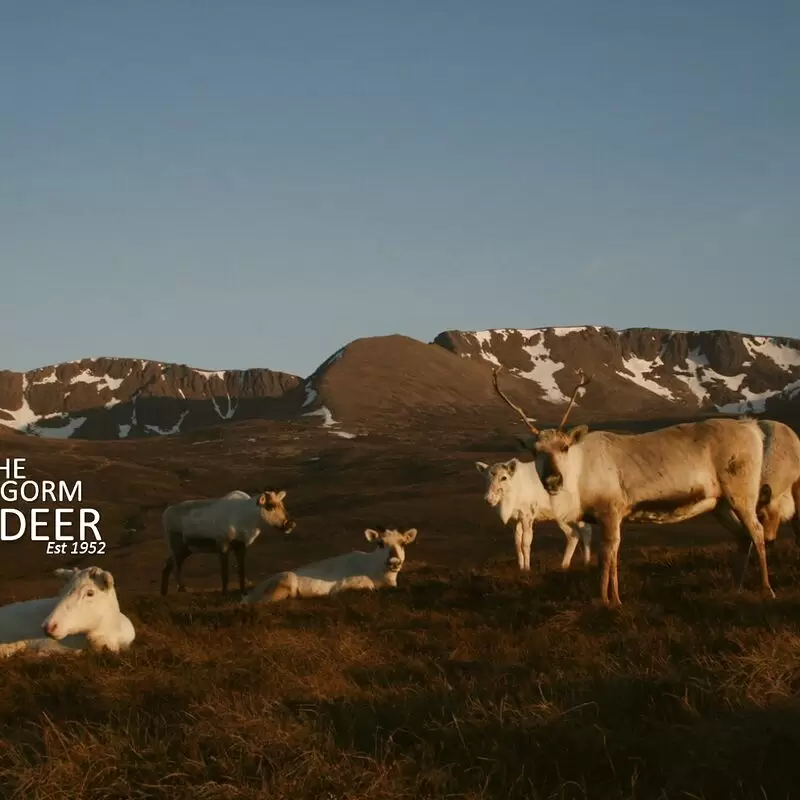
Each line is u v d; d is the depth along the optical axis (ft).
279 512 79.05
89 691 32.83
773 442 50.52
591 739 24.48
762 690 26.22
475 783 22.76
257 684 32.04
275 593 62.34
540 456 48.39
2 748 26.14
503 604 49.34
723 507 49.42
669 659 31.50
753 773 21.86
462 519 244.83
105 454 577.02
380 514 262.67
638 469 48.14
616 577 47.78
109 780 23.70
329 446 620.90
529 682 29.43
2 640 40.70
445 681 30.09
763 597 44.39
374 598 54.54
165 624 48.55
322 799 22.11
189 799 22.12
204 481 437.58
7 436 593.83
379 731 26.20
